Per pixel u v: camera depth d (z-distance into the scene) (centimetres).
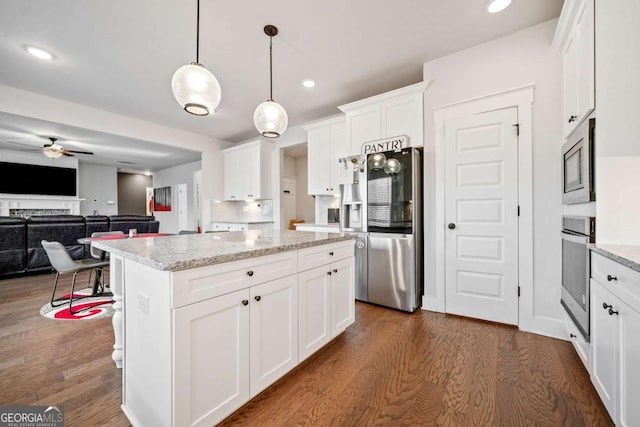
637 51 149
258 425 131
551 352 196
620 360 117
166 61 275
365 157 308
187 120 454
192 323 114
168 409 109
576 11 173
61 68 287
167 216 868
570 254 189
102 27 224
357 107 333
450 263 269
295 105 394
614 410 122
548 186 223
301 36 239
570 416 134
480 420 133
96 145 553
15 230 400
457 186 263
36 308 287
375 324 248
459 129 262
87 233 463
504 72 240
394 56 270
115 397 150
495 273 247
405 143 296
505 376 168
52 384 161
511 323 240
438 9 207
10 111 329
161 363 112
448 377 167
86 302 307
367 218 307
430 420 133
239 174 544
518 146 235
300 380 165
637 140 149
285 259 161
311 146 421
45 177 698
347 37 240
